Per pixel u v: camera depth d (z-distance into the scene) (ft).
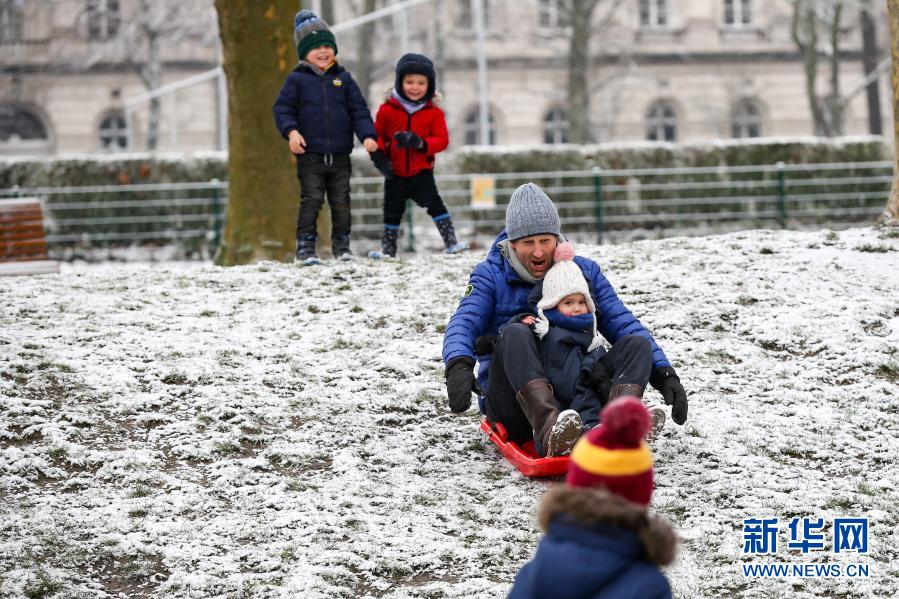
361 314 32.65
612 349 22.43
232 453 24.31
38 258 50.19
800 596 18.71
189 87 198.49
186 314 32.68
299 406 26.61
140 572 19.38
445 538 20.67
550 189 79.10
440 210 41.65
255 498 22.25
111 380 27.25
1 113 199.52
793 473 23.30
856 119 209.15
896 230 38.37
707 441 24.66
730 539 20.53
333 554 19.90
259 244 49.67
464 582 19.11
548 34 204.13
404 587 19.10
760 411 26.32
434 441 25.17
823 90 212.23
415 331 31.53
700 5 214.69
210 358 29.04
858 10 166.30
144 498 22.12
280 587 18.85
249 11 49.57
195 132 199.11
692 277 34.58
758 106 215.51
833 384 27.86
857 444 24.59
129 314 32.40
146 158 77.05
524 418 23.16
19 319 31.48
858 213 81.35
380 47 177.88
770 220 80.84
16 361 27.73
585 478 11.80
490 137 208.44
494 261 24.25
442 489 22.76
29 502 21.89
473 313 23.44
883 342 29.68
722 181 80.23
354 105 39.68
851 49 208.85
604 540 11.09
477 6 120.37
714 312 31.91
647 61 212.02
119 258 76.84
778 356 29.53
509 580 19.22
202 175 77.30
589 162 79.92
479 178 76.59
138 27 182.09
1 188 76.33
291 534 20.75
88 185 76.64
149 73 188.14
